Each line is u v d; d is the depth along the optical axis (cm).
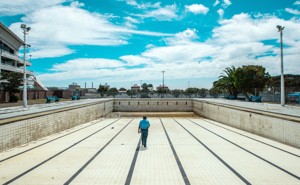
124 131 1472
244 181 600
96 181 598
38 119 1184
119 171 676
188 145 1045
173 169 696
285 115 1061
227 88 3756
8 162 765
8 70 3988
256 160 796
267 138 1220
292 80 3997
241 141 1141
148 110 3400
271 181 600
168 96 4559
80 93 5638
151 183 586
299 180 607
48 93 4950
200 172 670
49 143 1078
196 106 3084
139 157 833
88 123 1922
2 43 4188
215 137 1257
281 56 1881
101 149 958
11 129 959
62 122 1484
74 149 956
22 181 598
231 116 1736
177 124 1872
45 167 713
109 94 4912
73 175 642
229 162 771
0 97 3092
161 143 1090
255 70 3338
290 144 1027
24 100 2003
